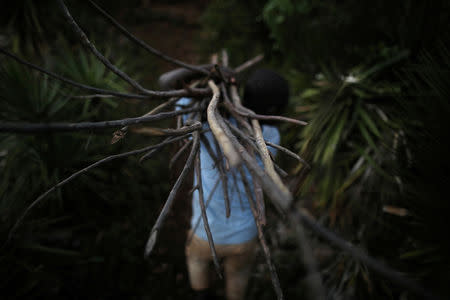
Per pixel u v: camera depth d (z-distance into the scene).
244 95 1.31
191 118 1.11
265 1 3.34
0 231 1.58
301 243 0.55
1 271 1.57
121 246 2.12
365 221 1.84
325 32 2.34
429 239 1.30
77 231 2.16
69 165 1.77
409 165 1.46
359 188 1.91
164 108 1.13
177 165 1.15
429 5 1.72
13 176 1.82
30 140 1.70
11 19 2.37
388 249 1.73
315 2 2.50
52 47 2.66
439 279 1.18
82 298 1.88
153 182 2.49
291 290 1.92
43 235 2.05
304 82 2.36
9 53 0.81
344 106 1.93
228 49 3.47
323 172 2.00
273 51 3.19
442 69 1.38
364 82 1.89
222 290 1.98
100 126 0.67
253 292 1.94
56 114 1.80
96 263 2.03
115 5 4.42
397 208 1.62
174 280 2.02
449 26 1.65
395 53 1.86
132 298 1.92
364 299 1.69
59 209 2.10
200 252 1.47
